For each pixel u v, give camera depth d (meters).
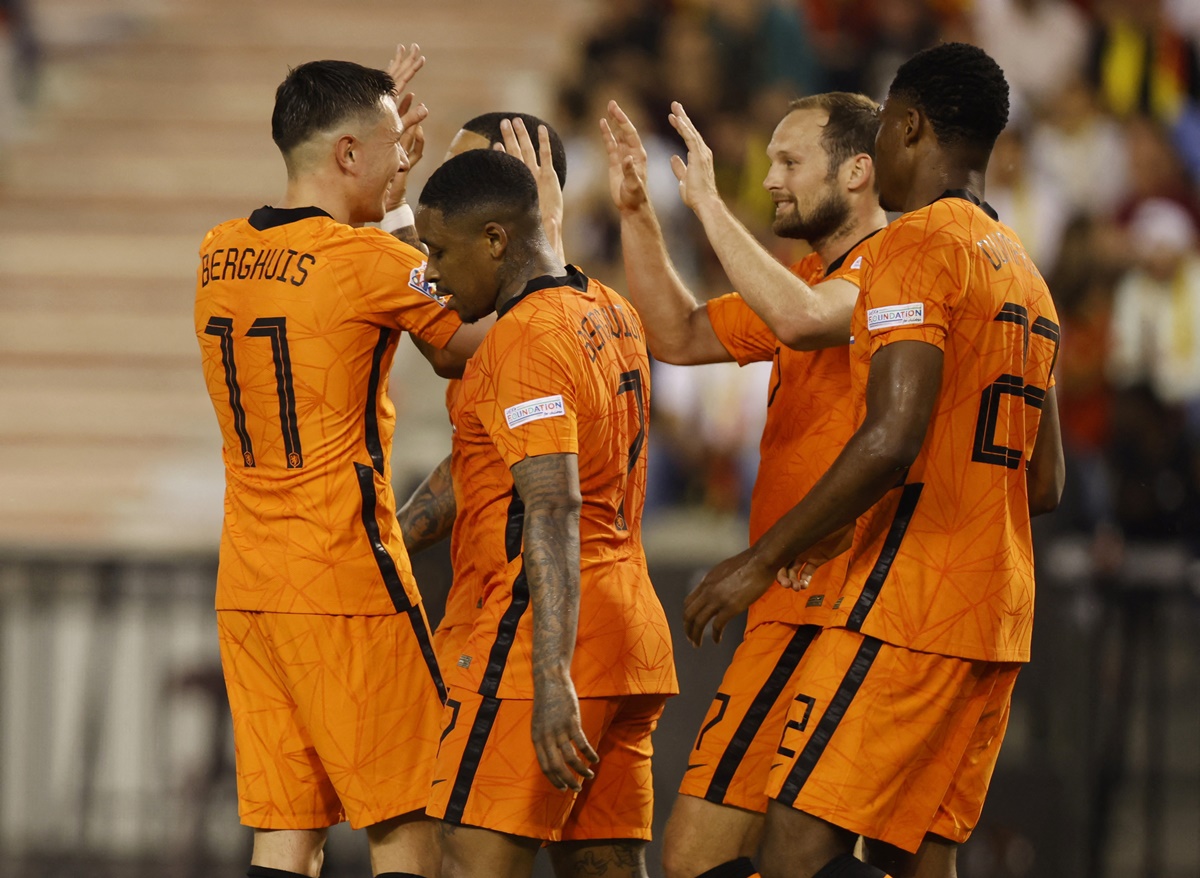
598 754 11.82
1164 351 29.27
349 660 11.80
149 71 39.00
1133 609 21.52
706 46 33.75
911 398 10.67
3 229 35.72
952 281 10.85
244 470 11.99
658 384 29.05
